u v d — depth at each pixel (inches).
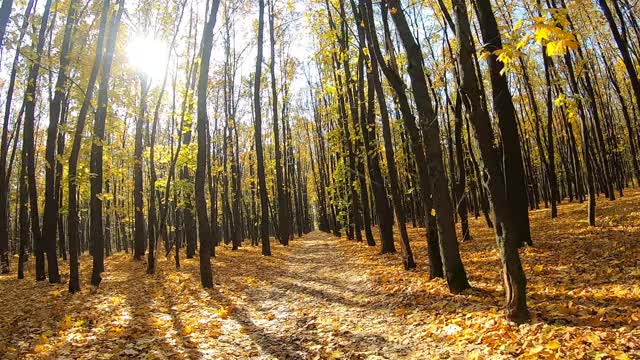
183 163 700.7
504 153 455.2
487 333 213.0
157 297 424.2
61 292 448.8
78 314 341.1
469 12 602.5
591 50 933.2
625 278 269.3
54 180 537.6
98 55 453.7
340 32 696.4
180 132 653.9
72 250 446.9
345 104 842.8
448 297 309.7
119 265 765.9
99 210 498.6
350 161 820.6
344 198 1086.4
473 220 1042.7
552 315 219.8
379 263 543.2
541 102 1226.0
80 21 578.2
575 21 623.2
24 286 527.5
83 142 633.0
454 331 231.6
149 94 832.9
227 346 261.9
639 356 157.9
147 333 288.7
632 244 357.4
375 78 466.3
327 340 258.1
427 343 226.5
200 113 492.7
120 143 1021.2
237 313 354.6
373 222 1724.9
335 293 401.7
